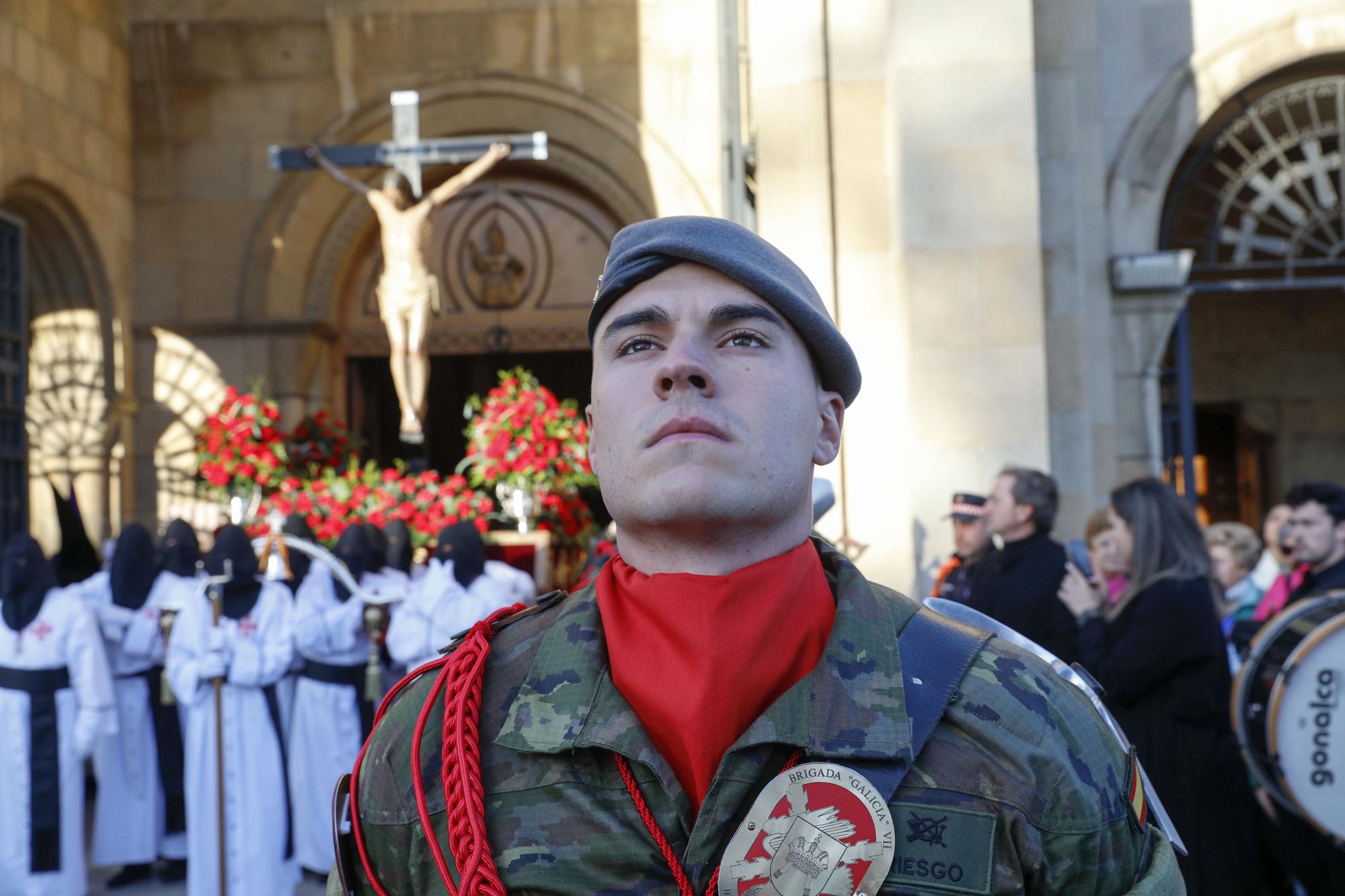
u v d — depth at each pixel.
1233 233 8.36
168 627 5.02
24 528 8.34
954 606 1.06
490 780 0.90
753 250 0.95
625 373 0.93
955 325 5.75
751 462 0.89
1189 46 8.05
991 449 5.70
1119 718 3.26
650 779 0.86
